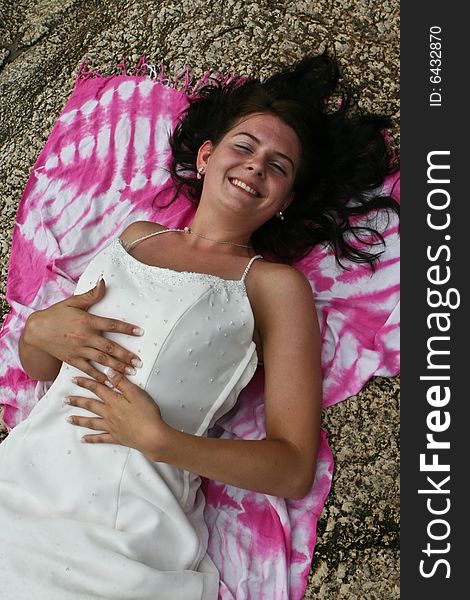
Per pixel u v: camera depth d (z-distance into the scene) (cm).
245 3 277
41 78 296
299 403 189
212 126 242
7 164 278
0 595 165
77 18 312
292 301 200
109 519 176
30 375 213
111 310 193
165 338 186
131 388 180
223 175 210
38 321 198
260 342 208
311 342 197
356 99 252
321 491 202
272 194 210
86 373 190
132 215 251
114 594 165
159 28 283
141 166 258
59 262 244
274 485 180
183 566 179
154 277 196
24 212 259
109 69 281
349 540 197
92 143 263
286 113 216
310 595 192
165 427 175
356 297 229
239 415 214
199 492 201
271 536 197
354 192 238
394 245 233
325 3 271
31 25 319
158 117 263
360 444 208
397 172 243
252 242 239
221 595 189
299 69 250
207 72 267
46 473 183
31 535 170
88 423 184
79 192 257
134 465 181
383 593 191
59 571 166
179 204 250
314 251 238
